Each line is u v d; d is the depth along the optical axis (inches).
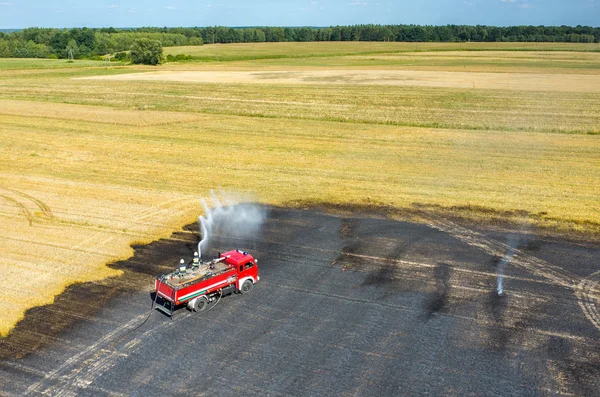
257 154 1701.5
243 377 631.8
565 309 776.3
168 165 1576.0
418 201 1247.5
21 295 813.9
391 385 618.5
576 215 1138.7
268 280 871.1
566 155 1657.2
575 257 941.8
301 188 1354.6
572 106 2445.9
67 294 820.6
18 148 1781.5
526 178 1424.7
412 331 725.9
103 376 632.4
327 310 778.8
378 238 1037.2
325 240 1031.0
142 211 1190.9
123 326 734.5
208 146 1809.8
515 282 856.9
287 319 754.8
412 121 2191.2
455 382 623.8
